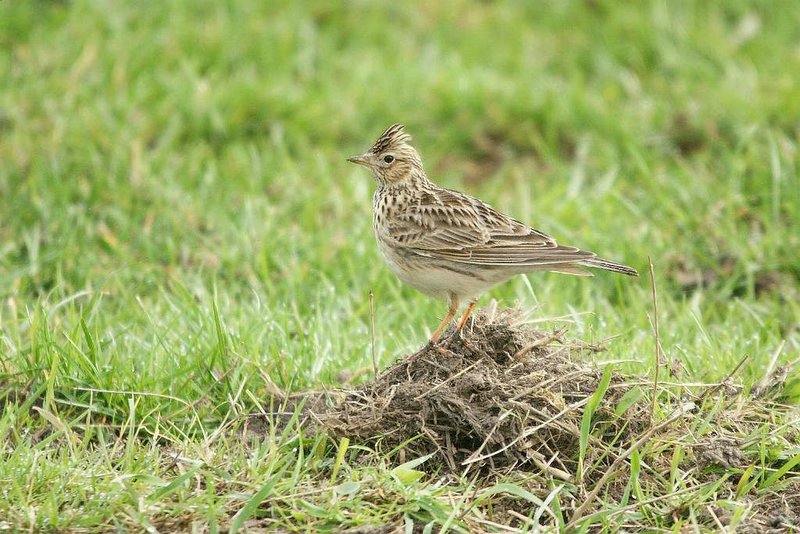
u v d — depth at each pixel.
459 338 9.85
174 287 12.80
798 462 9.05
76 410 10.14
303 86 18.19
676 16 20.14
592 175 16.75
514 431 9.09
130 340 11.17
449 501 8.59
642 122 17.53
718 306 13.44
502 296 13.38
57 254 13.55
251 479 8.83
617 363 10.19
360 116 17.58
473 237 10.66
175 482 8.53
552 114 17.70
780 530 8.53
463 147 17.77
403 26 20.22
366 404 9.63
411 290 13.30
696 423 9.36
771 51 19.38
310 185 15.77
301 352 11.01
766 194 14.83
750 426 9.66
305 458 9.24
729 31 20.08
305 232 14.48
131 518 8.32
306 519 8.35
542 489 8.80
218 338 10.57
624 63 19.45
